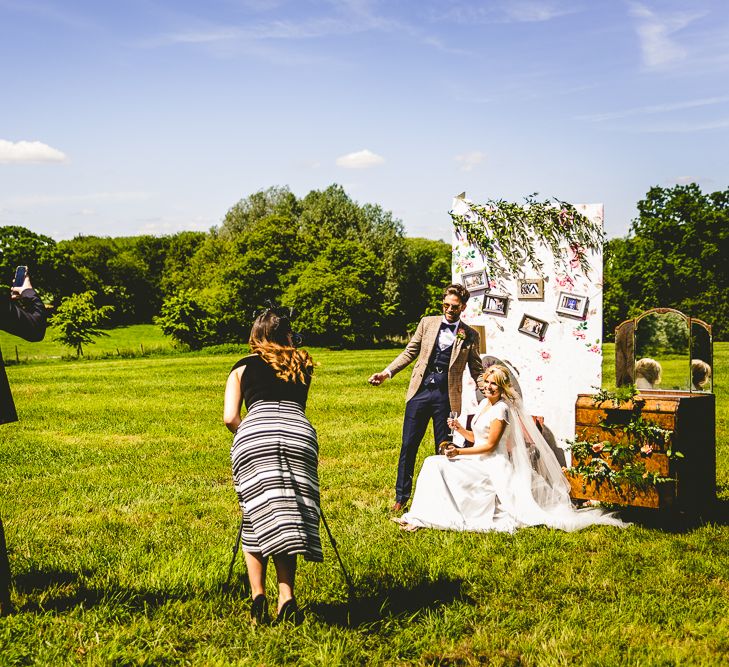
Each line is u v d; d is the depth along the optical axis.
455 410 7.54
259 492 4.17
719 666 3.86
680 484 6.60
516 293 8.40
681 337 7.45
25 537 6.34
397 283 77.62
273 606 4.64
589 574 5.31
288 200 84.94
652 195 60.47
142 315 113.19
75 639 4.09
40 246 84.50
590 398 6.98
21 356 53.59
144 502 7.77
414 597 4.82
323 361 34.34
